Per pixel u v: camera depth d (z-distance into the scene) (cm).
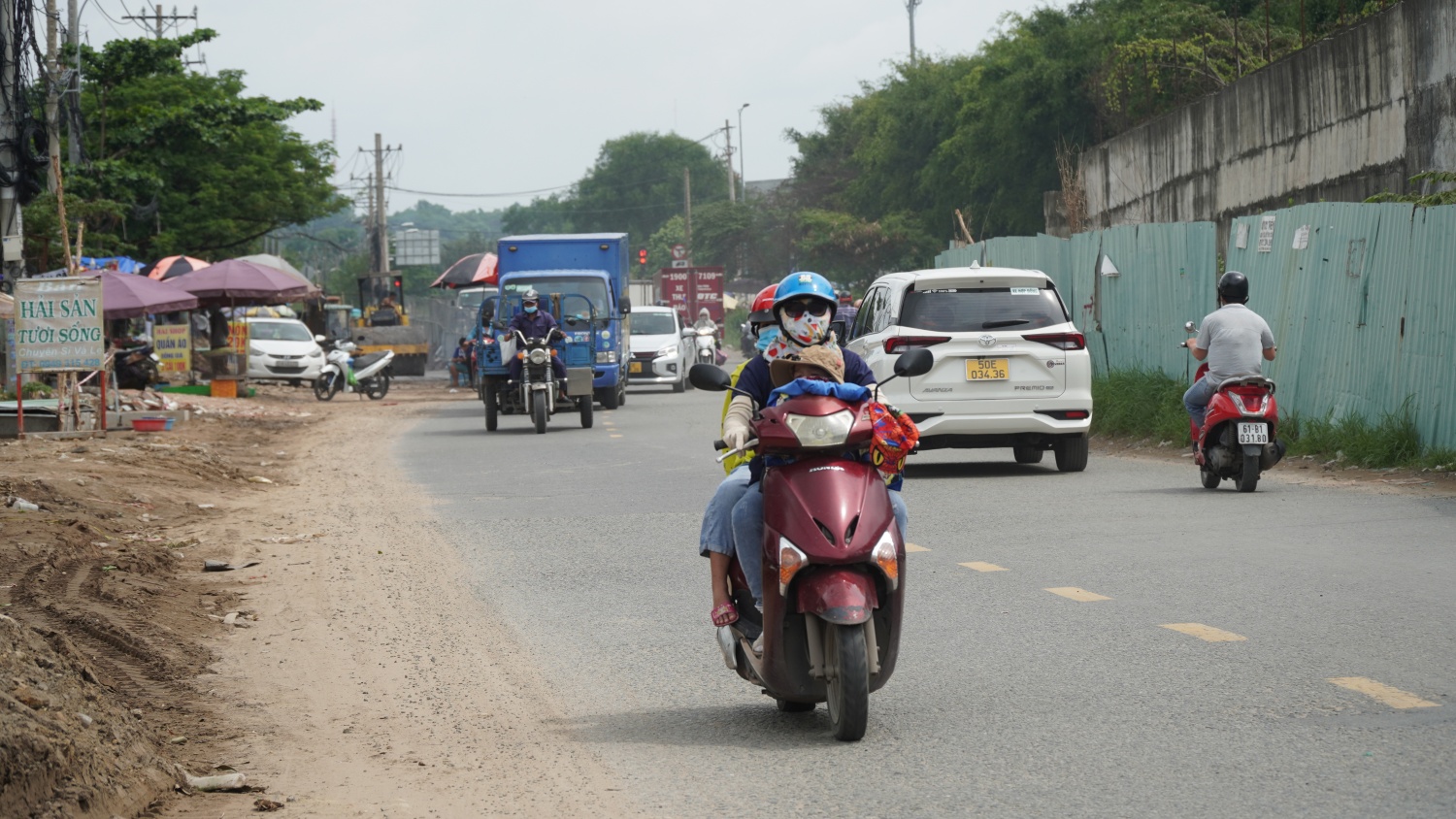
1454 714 802
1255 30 5400
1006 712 853
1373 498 1691
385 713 904
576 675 996
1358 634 1010
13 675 768
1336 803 664
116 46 5997
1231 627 1052
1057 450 2138
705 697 932
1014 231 7175
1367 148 3048
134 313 4088
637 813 694
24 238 4491
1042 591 1218
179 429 3322
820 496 774
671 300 9719
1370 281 2070
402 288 8769
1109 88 5612
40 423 3003
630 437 3119
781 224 13962
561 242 4328
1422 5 2780
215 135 6347
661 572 1385
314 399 5147
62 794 651
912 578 1301
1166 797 685
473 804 715
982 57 9212
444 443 3067
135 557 1420
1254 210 3691
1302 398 2259
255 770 782
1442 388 1905
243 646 1098
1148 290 2806
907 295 2105
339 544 1597
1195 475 2030
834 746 800
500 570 1423
